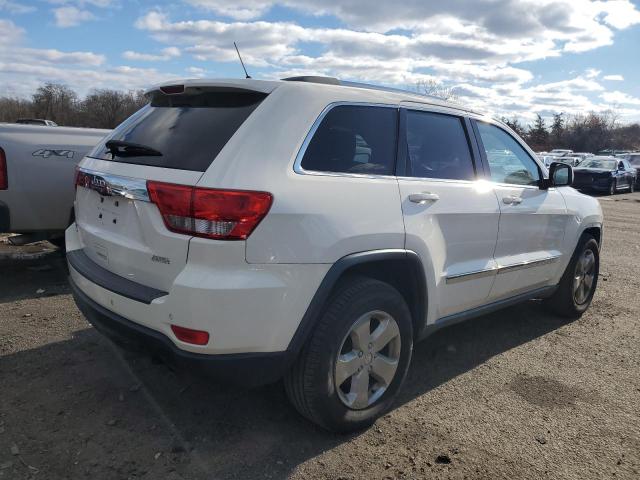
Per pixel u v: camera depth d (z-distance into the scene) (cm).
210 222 258
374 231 305
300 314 277
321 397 293
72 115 7238
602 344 481
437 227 352
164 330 273
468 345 467
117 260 305
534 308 577
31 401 337
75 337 433
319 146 301
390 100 353
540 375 412
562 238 494
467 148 404
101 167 328
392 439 316
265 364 274
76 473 273
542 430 333
